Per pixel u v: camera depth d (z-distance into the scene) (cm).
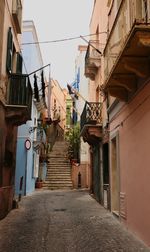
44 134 2739
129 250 623
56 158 2864
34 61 2131
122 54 672
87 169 2444
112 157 1161
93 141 1585
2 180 1032
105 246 654
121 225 890
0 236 745
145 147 702
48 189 2339
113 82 842
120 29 771
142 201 717
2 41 977
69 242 688
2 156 1032
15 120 1114
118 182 987
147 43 586
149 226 661
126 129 898
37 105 2248
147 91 691
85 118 1480
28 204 1377
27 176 1884
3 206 999
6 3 1037
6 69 1063
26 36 2039
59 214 1093
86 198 1648
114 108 1095
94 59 1530
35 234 767
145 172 698
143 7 625
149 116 676
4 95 1040
